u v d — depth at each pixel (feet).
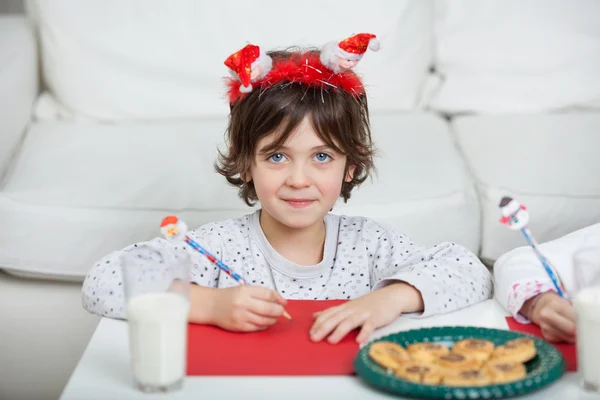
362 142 4.40
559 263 3.83
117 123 7.08
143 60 7.11
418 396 2.59
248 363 2.98
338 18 7.18
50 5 7.13
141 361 2.71
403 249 4.50
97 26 7.13
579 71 7.22
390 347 2.85
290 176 3.98
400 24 7.25
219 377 2.85
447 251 4.18
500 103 7.23
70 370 5.80
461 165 6.35
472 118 7.11
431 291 3.65
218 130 6.66
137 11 7.16
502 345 2.88
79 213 5.81
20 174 6.10
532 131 6.68
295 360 3.01
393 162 6.25
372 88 7.19
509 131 6.72
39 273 5.81
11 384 5.81
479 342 2.89
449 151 6.45
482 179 6.17
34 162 6.22
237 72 3.70
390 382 2.61
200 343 3.19
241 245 4.49
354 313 3.35
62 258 5.77
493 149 6.50
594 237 3.95
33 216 5.77
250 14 7.15
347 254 4.53
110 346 3.20
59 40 7.11
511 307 3.57
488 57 7.38
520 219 3.24
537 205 5.97
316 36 7.16
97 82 7.09
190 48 7.13
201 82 7.13
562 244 3.95
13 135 6.72
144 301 2.73
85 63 7.09
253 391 2.72
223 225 4.56
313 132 3.95
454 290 3.75
